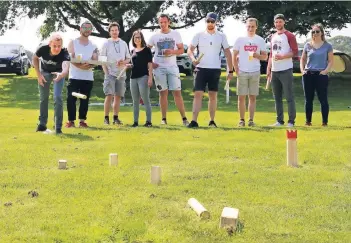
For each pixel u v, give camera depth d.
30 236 3.62
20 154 6.55
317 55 9.76
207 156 6.45
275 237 3.62
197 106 9.46
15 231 3.73
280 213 4.13
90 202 4.40
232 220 3.75
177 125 9.85
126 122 10.92
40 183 5.06
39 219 3.97
